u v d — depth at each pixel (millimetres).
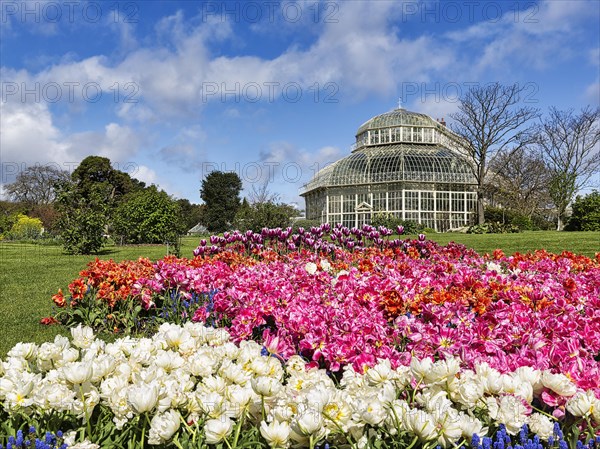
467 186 49812
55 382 2396
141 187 60969
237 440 2121
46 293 9281
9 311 7426
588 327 3307
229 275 5969
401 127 55375
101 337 5855
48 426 2221
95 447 2037
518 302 4246
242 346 2752
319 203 56625
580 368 2562
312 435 1953
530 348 3062
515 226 34062
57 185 20688
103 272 6652
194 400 2279
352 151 60844
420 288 4613
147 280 6254
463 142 42281
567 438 2184
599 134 40531
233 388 2350
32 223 40312
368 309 3984
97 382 2445
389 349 3043
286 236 9867
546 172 43594
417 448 2047
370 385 2533
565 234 23906
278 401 2238
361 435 2104
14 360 2674
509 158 40969
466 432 1963
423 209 49125
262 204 24047
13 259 17359
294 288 5062
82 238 20031
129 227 29562
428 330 3279
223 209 62562
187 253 19906
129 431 2209
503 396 2182
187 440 2096
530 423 2119
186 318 5633
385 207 49781
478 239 22953
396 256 9094
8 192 59781
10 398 2238
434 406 2070
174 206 30609
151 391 2045
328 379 2615
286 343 3371
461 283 5027
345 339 3172
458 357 2836
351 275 5211
